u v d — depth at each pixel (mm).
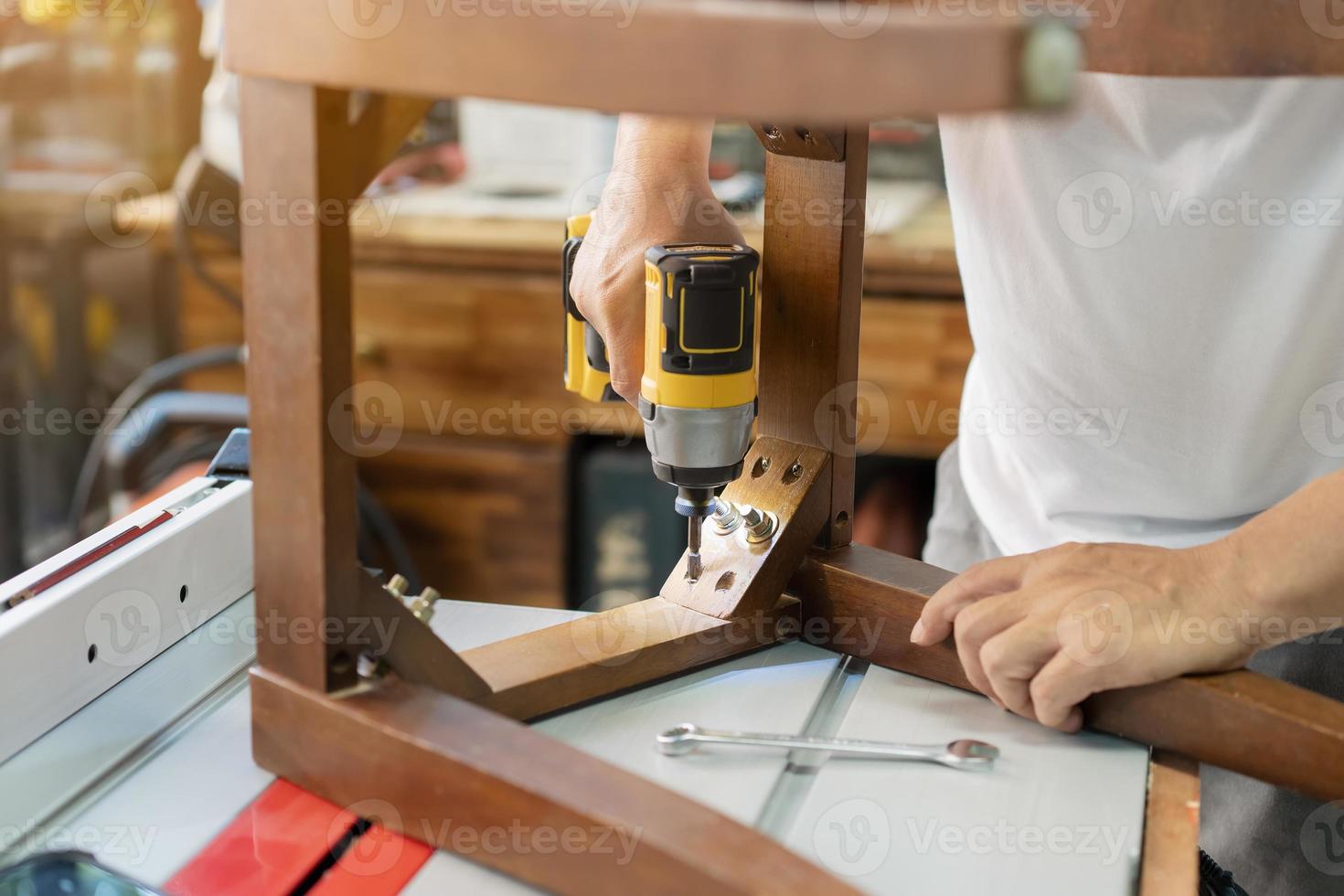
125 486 1865
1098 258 843
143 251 2180
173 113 2102
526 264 2021
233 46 569
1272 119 767
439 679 676
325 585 626
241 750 705
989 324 921
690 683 765
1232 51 531
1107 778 672
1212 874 721
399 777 623
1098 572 700
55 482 2178
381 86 522
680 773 668
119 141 2059
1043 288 872
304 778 665
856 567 799
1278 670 912
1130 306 846
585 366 852
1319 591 658
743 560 795
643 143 777
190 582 823
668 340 695
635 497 2141
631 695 749
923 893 581
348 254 597
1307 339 820
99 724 722
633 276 744
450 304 2049
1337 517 653
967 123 865
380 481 2145
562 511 2133
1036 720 722
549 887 588
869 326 1940
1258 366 835
